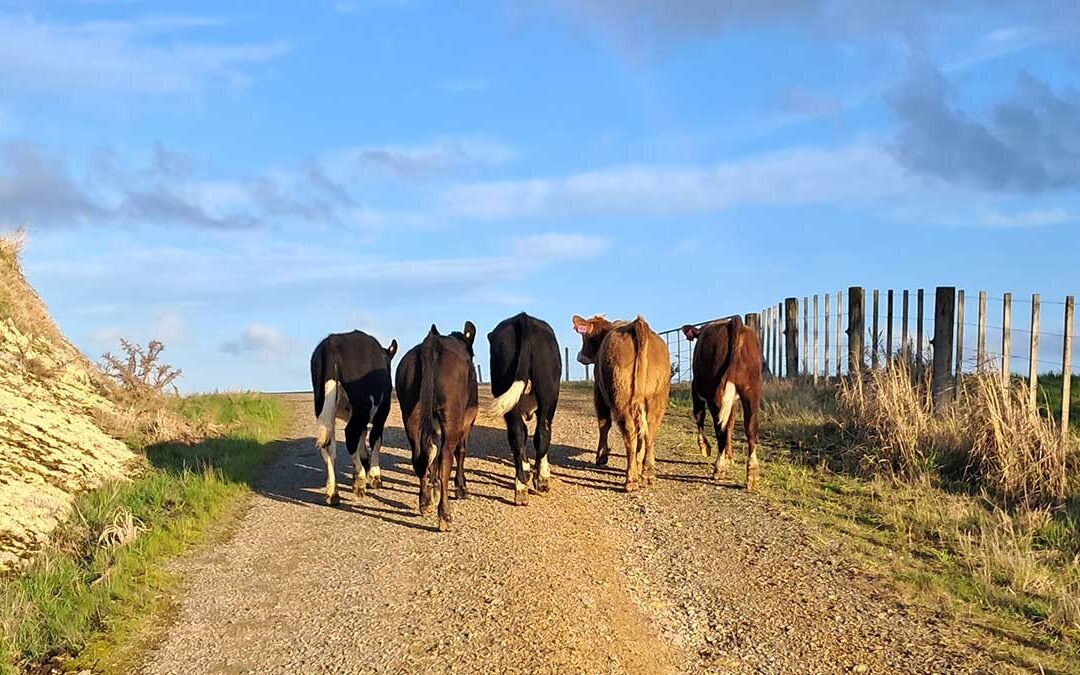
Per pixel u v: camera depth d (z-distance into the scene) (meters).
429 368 10.16
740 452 14.23
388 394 12.30
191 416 16.77
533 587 8.54
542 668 6.94
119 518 10.02
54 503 10.30
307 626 7.93
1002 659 7.24
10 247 17.52
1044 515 10.52
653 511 11.20
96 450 12.46
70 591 8.30
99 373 16.19
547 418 11.93
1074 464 11.80
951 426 12.88
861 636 7.68
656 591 8.79
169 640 7.71
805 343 19.38
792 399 16.98
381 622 7.92
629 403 11.98
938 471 12.38
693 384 12.88
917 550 9.73
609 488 12.34
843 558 9.46
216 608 8.38
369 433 12.44
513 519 10.80
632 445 12.00
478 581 8.73
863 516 10.88
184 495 11.50
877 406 13.59
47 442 11.81
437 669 6.99
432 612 8.06
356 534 10.41
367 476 12.72
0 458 10.78
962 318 14.52
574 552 9.64
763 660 7.34
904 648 7.44
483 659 7.11
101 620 7.94
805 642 7.61
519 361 11.41
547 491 12.09
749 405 12.10
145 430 14.48
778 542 9.98
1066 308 12.32
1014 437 11.76
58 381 14.36
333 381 11.42
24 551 9.20
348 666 7.14
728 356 12.05
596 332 14.59
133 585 8.73
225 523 10.98
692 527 10.55
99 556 9.16
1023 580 8.68
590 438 15.84
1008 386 13.13
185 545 10.08
